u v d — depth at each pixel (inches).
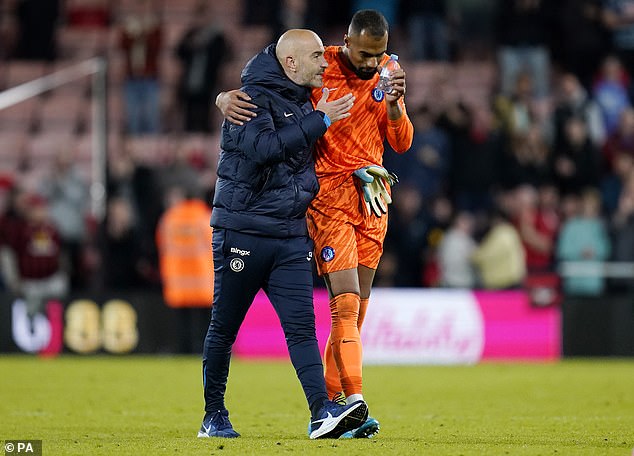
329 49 1007.0
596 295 2204.7
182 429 1074.7
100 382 1659.7
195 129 2760.8
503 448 894.4
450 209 2362.2
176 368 1931.6
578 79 2822.3
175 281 2202.3
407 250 2304.4
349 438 954.1
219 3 3157.0
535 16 2723.9
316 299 2140.7
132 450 883.4
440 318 2175.2
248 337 2198.6
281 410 1277.1
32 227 2241.6
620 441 960.3
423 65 2915.8
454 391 1551.4
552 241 2317.9
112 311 2215.8
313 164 951.6
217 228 942.4
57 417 1196.5
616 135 2642.7
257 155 896.9
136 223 2340.1
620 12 2982.3
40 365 2003.0
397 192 2380.7
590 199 2257.6
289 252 938.1
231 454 851.4
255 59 925.8
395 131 1004.6
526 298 2199.8
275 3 2832.2
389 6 3051.2
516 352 2191.2
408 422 1147.3
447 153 2454.5
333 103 912.9
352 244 987.9
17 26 3112.7
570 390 1561.3
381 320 2165.4
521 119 2506.2
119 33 3014.3
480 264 2244.1
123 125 2869.1
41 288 2242.9
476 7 2977.4
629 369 1966.0
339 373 966.4
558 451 877.8
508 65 2736.2
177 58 2797.7
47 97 3063.5
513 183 2455.7
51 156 2920.8
